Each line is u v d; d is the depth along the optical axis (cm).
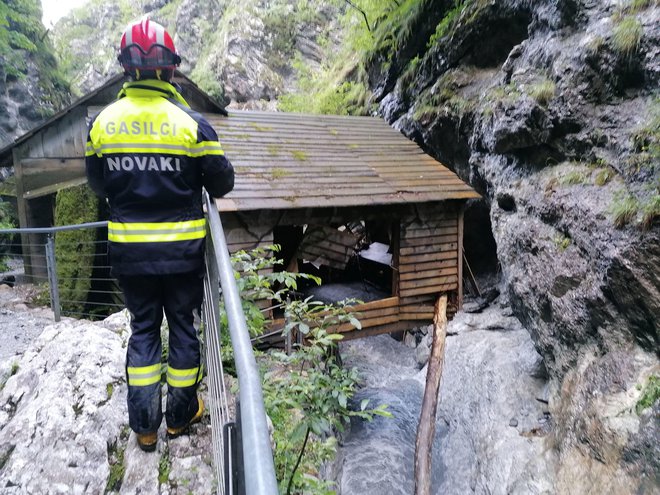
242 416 83
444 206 733
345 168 719
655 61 510
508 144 718
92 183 205
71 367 293
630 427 421
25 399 285
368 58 1346
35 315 617
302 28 2305
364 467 643
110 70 2936
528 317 672
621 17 571
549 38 695
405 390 852
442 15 1039
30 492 218
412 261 725
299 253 743
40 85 1689
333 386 267
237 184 599
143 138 185
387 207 690
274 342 598
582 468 458
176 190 191
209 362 236
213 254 217
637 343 469
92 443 239
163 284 212
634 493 395
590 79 593
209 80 2286
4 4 1578
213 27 2716
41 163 921
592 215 522
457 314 1001
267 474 70
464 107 890
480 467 610
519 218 689
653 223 434
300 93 2062
